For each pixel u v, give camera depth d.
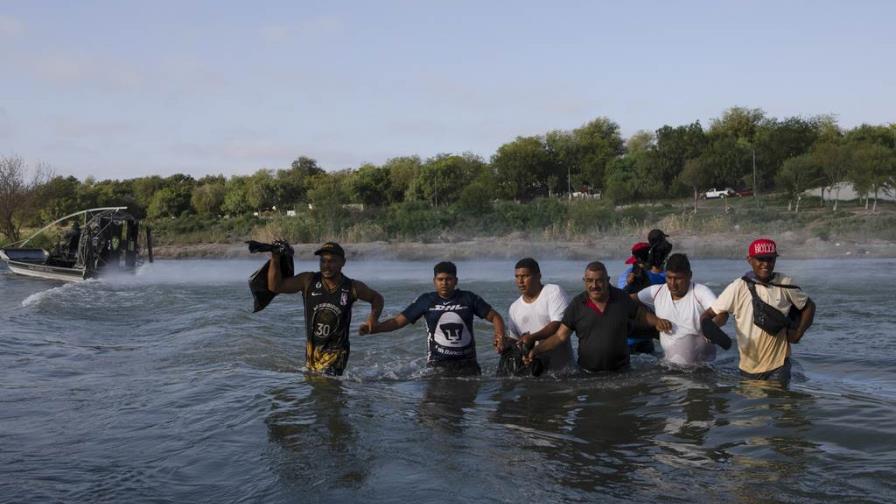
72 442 4.89
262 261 39.38
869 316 11.36
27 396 6.33
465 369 7.38
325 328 7.21
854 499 3.66
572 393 6.33
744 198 64.75
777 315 6.65
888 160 51.25
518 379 7.03
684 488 3.89
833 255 29.47
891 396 5.99
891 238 35.25
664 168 69.25
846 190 60.62
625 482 4.01
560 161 87.38
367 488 3.95
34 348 9.35
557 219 44.59
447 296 7.44
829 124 84.94
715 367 7.30
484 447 4.70
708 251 31.19
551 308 7.30
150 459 4.50
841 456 4.34
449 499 3.78
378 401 6.02
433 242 42.81
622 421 5.33
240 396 6.15
